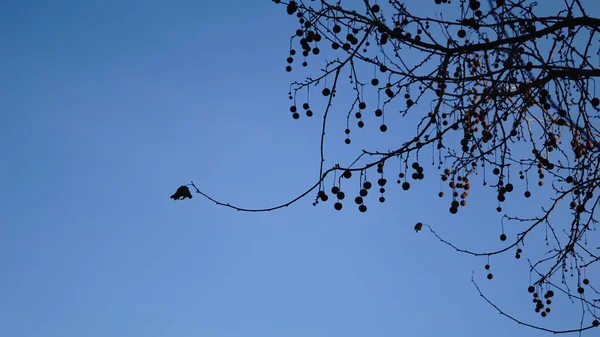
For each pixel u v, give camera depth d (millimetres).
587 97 4652
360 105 5273
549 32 4613
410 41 4766
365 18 4703
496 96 4848
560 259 5504
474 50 4789
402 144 4891
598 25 4527
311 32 5102
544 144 5047
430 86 4918
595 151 4820
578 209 4957
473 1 4840
